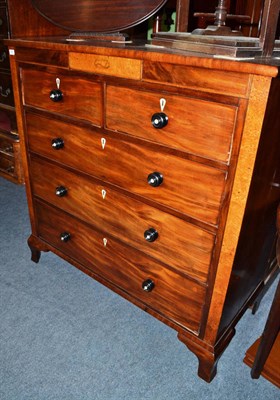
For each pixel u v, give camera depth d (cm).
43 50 122
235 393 121
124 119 108
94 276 150
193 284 113
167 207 109
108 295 162
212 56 85
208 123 89
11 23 144
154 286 127
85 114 119
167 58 88
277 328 111
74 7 130
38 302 156
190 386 122
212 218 99
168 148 100
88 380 123
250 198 93
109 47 102
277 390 122
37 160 150
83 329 143
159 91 95
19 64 135
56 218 156
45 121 136
